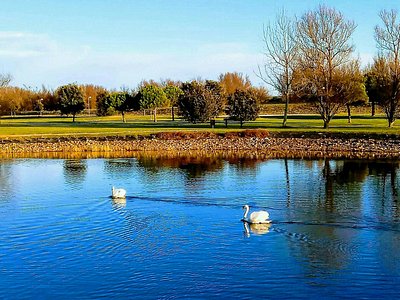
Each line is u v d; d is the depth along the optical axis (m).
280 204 39.50
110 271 26.33
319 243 29.75
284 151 75.31
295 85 91.38
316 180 49.72
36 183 50.62
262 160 65.31
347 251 28.47
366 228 32.59
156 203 40.44
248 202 40.38
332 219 34.78
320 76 88.06
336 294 23.30
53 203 41.22
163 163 63.75
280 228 32.84
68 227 34.03
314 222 34.09
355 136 77.00
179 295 23.44
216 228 33.09
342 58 88.81
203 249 29.20
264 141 78.44
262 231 32.25
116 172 56.69
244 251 28.70
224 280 24.94
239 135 81.44
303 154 71.25
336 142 75.38
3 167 62.38
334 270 25.88
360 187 45.91
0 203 41.50
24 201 42.09
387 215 35.72
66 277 25.67
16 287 24.62
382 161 62.56
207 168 58.62
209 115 95.56
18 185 49.62
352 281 24.61
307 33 89.81
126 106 121.06
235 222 34.41
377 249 28.69
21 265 27.31
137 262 27.44
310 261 27.03
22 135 86.19
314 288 23.89
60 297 23.53
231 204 39.78
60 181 51.53
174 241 30.69
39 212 38.22
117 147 79.69
